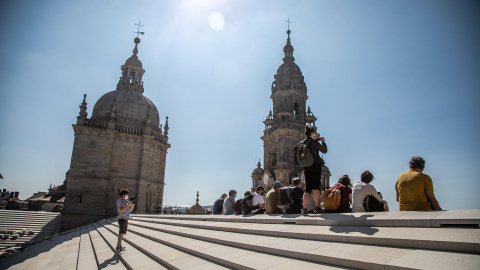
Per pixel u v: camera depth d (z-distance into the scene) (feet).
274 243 27.81
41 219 151.43
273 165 188.75
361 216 28.22
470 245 16.65
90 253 55.88
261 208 53.62
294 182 45.98
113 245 54.44
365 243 22.27
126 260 38.55
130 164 182.39
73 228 157.07
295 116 188.75
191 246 35.86
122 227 47.60
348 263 19.34
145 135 187.11
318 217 32.53
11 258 71.67
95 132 175.42
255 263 23.79
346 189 38.17
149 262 35.58
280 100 193.26
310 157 36.55
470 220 19.35
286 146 175.73
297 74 199.31
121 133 181.78
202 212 156.56
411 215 24.20
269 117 201.98
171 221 65.67
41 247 87.71
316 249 23.15
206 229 46.85
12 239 118.01
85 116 176.45
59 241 98.12
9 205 230.68
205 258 30.27
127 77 221.87
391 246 20.58
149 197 192.75
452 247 17.44
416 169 29.78
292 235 29.09
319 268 20.18
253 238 32.22
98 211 166.20
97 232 98.27
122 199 48.91
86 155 171.12
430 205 28.43
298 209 43.16
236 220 46.11
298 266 21.31
